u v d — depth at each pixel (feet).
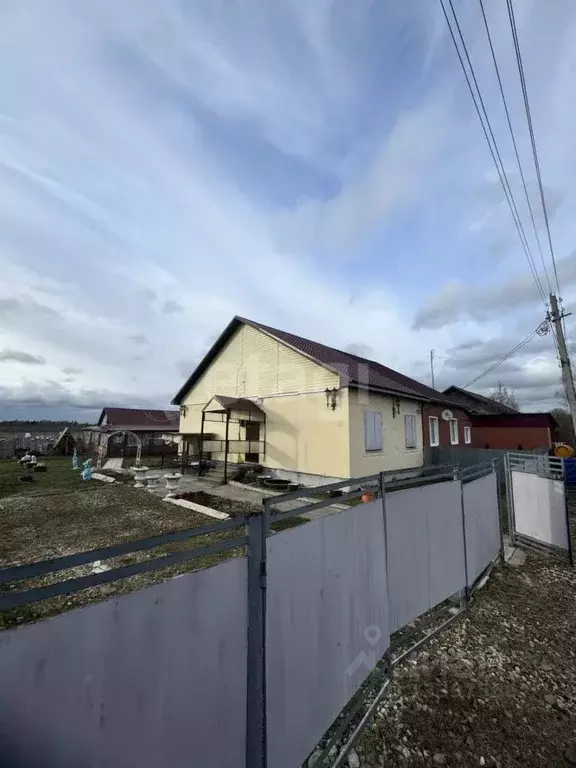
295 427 37.93
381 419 39.01
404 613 9.75
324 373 35.86
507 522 25.14
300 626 6.06
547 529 18.76
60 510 25.07
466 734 7.33
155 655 3.90
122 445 78.02
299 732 5.82
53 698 3.10
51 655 3.12
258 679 5.11
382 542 9.03
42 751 2.99
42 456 79.71
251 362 43.80
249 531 5.21
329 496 31.14
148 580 13.89
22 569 2.89
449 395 96.02
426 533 11.10
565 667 9.65
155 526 21.12
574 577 15.90
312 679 6.25
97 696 3.40
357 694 8.26
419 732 7.34
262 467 40.29
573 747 7.11
